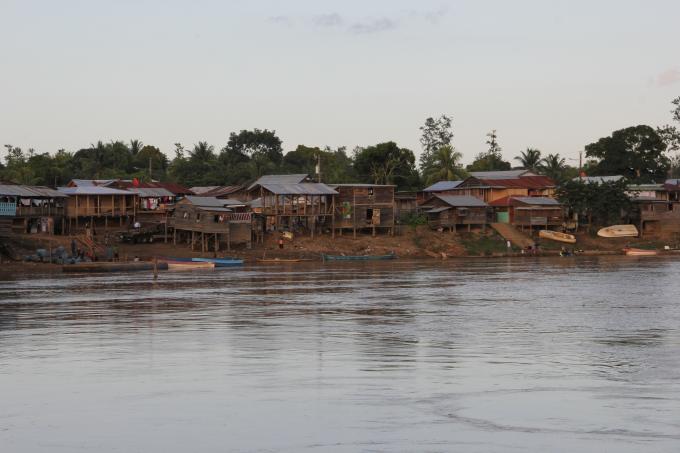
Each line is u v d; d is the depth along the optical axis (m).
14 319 56.19
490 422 26.59
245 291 79.75
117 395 30.72
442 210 156.88
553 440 24.55
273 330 49.97
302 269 117.00
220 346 43.03
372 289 81.56
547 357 39.22
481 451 23.59
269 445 24.36
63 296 74.50
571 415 27.41
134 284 89.50
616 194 164.50
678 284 85.88
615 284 86.38
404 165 193.12
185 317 57.34
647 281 90.25
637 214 168.62
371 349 41.91
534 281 91.12
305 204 145.88
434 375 34.44
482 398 29.98
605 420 26.75
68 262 116.56
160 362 37.94
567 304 65.81
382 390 31.41
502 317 56.84
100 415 27.80
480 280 93.12
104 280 96.12
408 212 162.62
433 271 110.25
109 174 193.00
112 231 136.25
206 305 66.12
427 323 53.47
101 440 24.94
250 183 159.38
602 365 36.88
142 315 58.72
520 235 160.00
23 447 24.30
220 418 27.30
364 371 35.41
